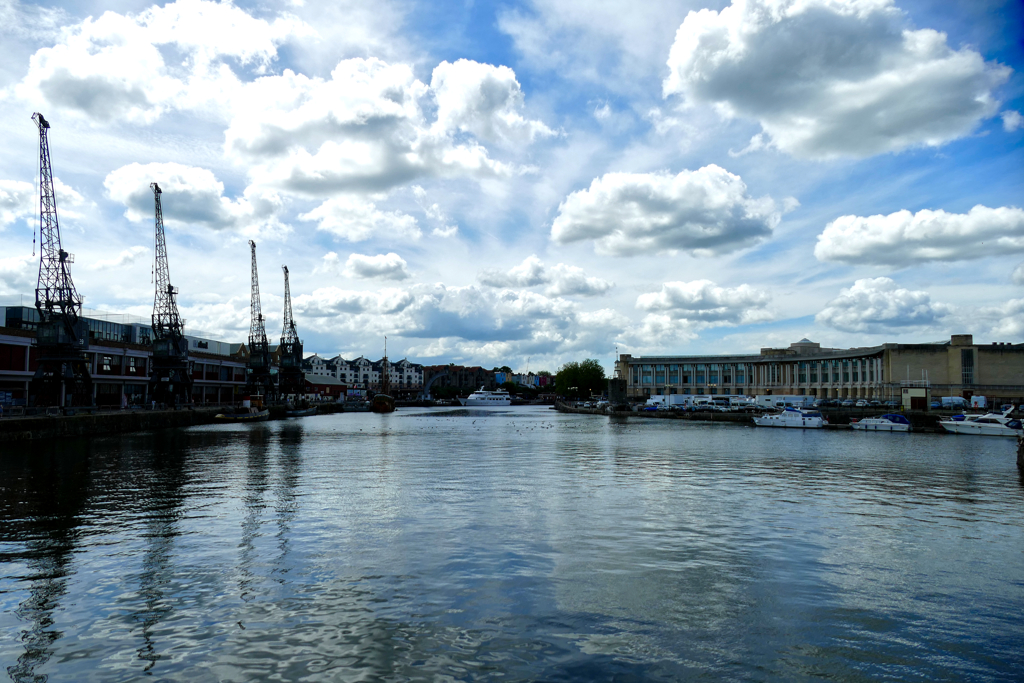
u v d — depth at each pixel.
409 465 45.53
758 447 61.38
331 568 18.88
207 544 21.75
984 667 12.78
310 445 64.69
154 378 115.06
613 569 18.81
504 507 28.36
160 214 120.19
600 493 32.34
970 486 35.28
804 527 24.48
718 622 14.90
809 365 177.88
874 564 19.59
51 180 84.12
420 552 20.59
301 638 13.95
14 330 86.88
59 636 14.19
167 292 118.38
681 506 28.73
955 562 19.86
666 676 12.30
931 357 135.75
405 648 13.45
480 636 14.05
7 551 21.00
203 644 13.70
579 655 13.15
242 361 170.88
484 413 180.25
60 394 84.44
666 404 146.88
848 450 58.19
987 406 112.19
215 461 48.28
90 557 20.22
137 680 12.20
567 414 167.00
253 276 167.62
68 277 84.38
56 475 39.88
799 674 12.45
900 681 12.22
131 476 39.31
